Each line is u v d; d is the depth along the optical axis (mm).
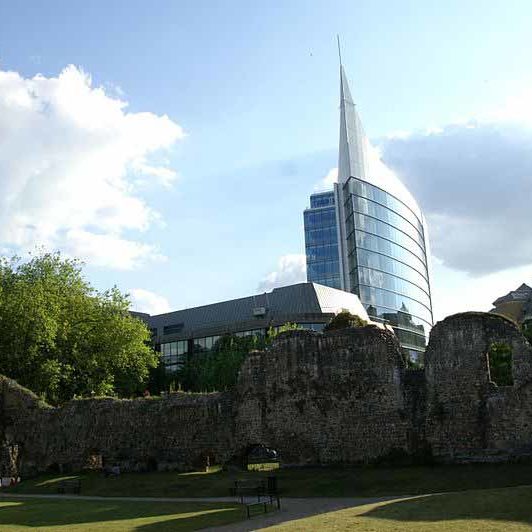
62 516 28781
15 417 52594
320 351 44938
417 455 40531
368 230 136125
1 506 33562
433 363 41438
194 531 23141
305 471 41719
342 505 29125
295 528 21016
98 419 50156
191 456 46875
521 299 111062
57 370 57844
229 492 36812
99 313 67312
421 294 151375
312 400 44281
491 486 33156
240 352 82312
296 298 108625
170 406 48406
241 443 45781
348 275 137000
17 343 57750
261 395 45969
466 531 18641
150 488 40094
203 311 121250
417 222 159000
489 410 39219
